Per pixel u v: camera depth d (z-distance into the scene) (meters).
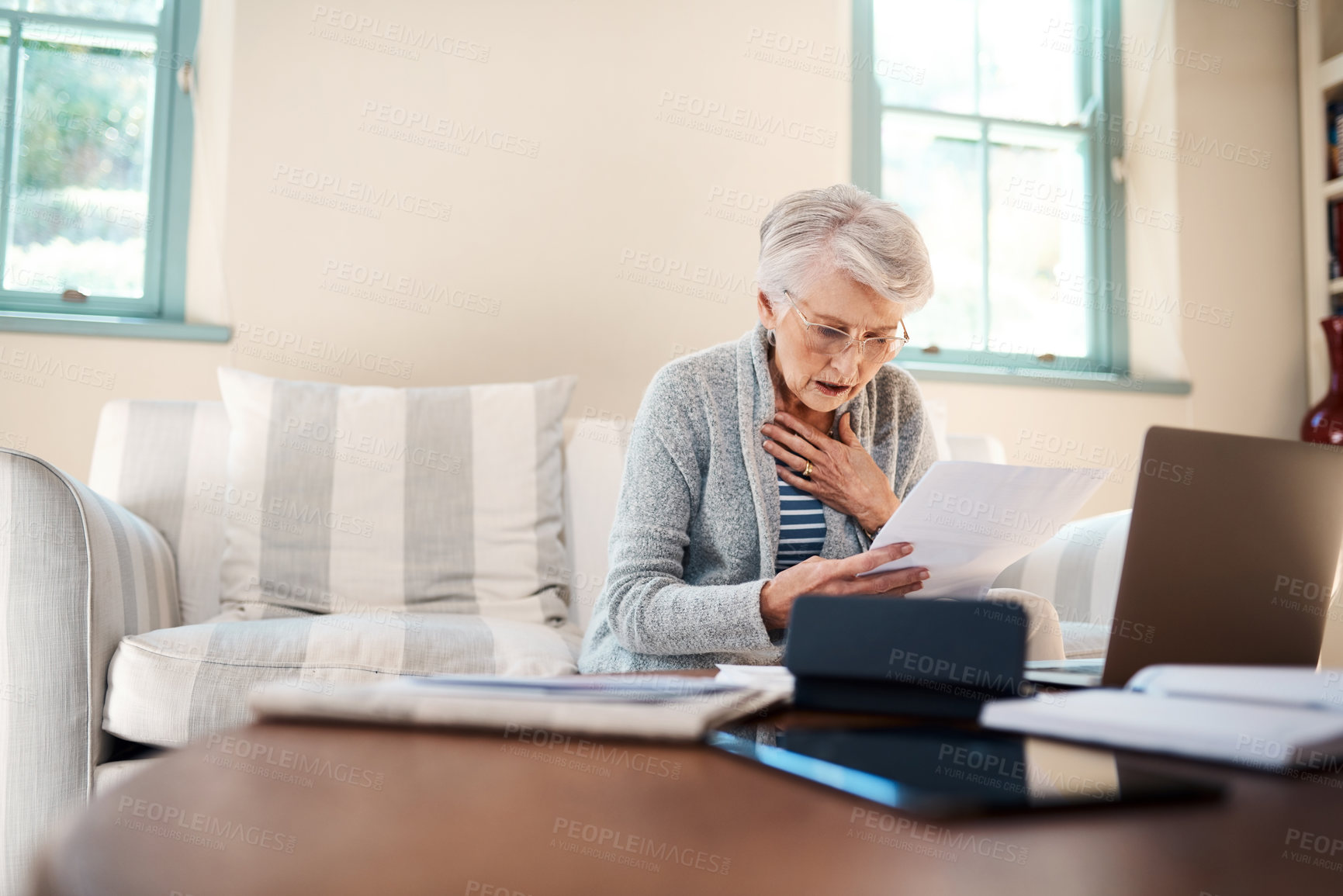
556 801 0.41
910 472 1.44
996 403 2.65
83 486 1.31
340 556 1.70
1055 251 2.90
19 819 1.14
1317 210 2.85
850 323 1.22
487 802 0.41
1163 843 0.36
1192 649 0.72
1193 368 2.80
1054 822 0.39
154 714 1.18
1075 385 2.70
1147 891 0.31
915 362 2.75
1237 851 0.35
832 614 0.62
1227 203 2.86
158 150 2.26
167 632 1.28
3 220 2.19
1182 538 0.72
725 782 0.45
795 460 1.30
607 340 2.37
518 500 1.83
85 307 2.20
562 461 2.00
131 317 2.22
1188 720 0.49
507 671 1.33
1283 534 0.75
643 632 1.07
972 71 2.86
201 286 2.25
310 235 2.22
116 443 1.77
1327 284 2.81
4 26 2.21
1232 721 0.49
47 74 2.23
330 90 2.24
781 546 1.30
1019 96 2.90
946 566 0.94
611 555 1.24
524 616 1.74
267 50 2.21
